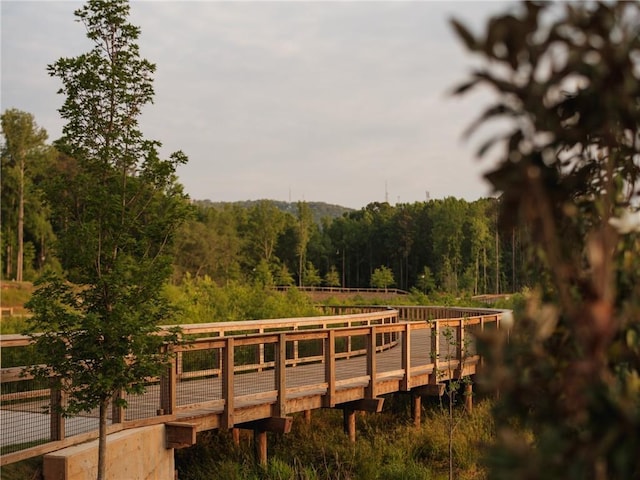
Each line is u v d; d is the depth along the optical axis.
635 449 1.25
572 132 1.47
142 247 6.36
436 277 77.12
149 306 6.22
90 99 6.20
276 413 9.29
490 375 1.50
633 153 1.67
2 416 7.62
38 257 61.59
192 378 11.14
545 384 1.49
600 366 1.36
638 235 1.71
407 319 24.58
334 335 10.33
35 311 5.98
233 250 75.56
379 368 12.43
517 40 1.35
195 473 8.73
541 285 1.73
